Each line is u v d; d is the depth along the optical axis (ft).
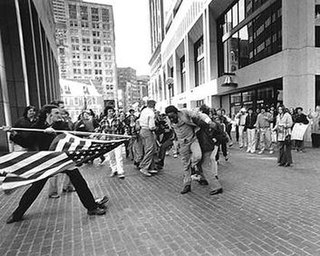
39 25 67.26
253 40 58.34
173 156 33.76
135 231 12.08
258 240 10.69
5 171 12.11
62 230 12.54
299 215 13.02
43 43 78.89
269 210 13.82
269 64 49.16
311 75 42.50
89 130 25.64
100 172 25.53
